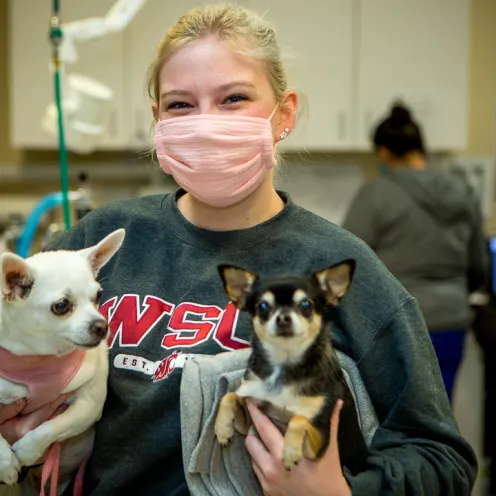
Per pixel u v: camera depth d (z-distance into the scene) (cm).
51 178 351
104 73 312
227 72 119
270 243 121
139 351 120
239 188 121
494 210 370
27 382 117
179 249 126
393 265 272
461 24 331
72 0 304
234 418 102
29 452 116
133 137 317
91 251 123
